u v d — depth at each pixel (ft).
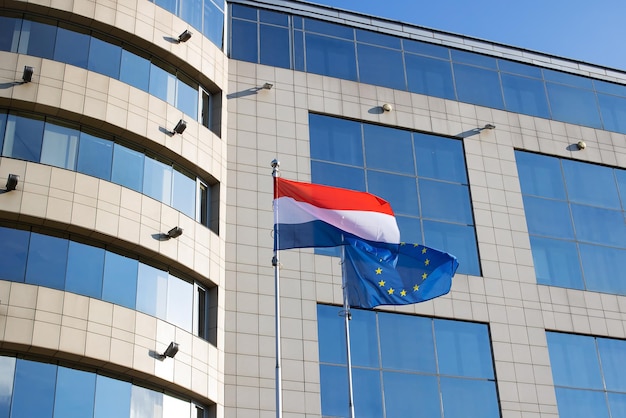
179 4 133.69
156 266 114.62
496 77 156.56
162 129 122.01
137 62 125.49
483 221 142.00
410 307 130.00
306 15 147.95
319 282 126.31
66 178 109.91
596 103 162.20
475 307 134.00
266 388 116.78
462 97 151.84
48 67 115.85
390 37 152.25
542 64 161.38
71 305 103.96
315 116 140.05
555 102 158.92
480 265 138.31
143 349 107.34
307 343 121.80
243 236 125.39
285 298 123.65
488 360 131.34
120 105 118.83
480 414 127.03
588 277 144.46
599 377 136.46
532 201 147.54
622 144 159.53
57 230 108.06
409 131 145.18
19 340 99.25
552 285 141.18
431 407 124.88
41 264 105.40
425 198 140.56
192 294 117.60
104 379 104.47
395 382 124.67
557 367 134.72
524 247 142.51
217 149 129.08
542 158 152.76
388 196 138.41
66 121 115.24
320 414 118.21
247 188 129.08
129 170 117.50
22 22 118.83
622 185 156.25
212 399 112.57
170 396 109.91
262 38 143.13
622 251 149.38
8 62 114.32
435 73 152.35
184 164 123.85
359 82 145.69
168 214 117.19
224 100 134.51
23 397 98.63
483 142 149.07
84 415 101.50
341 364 122.62
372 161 139.95
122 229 111.24
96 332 104.32
